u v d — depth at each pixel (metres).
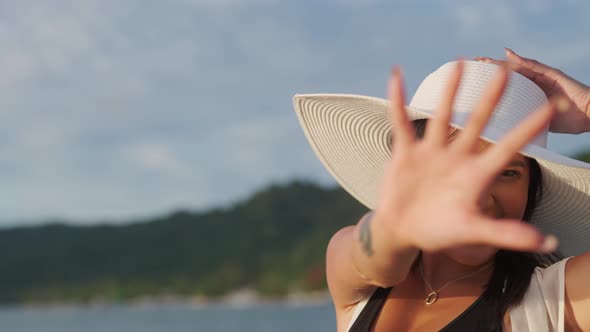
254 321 100.12
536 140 2.60
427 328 2.53
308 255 193.38
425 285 2.61
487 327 2.46
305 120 3.16
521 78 2.59
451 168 1.60
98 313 166.50
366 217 2.10
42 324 117.44
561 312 2.40
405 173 1.63
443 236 1.57
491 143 2.39
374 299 2.62
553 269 2.48
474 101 2.55
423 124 2.66
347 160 3.25
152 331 86.62
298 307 154.75
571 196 2.78
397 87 1.60
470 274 2.56
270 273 199.62
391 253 1.97
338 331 2.72
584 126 3.16
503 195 2.40
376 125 2.96
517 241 1.44
